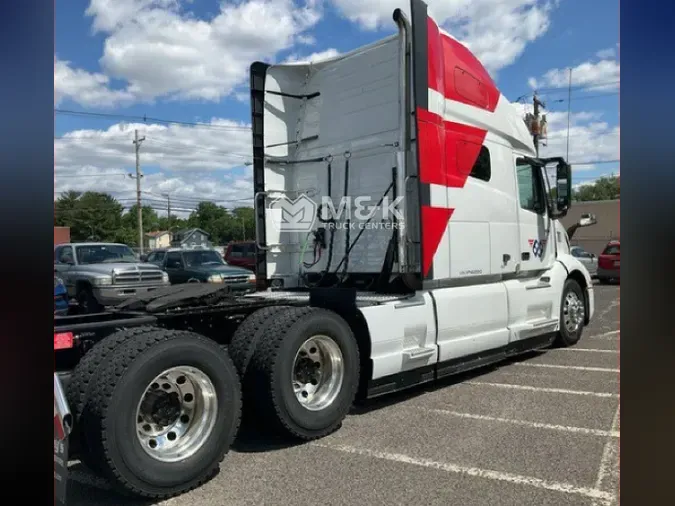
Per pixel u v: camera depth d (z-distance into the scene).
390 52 6.32
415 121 5.66
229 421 4.04
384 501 3.57
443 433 4.84
